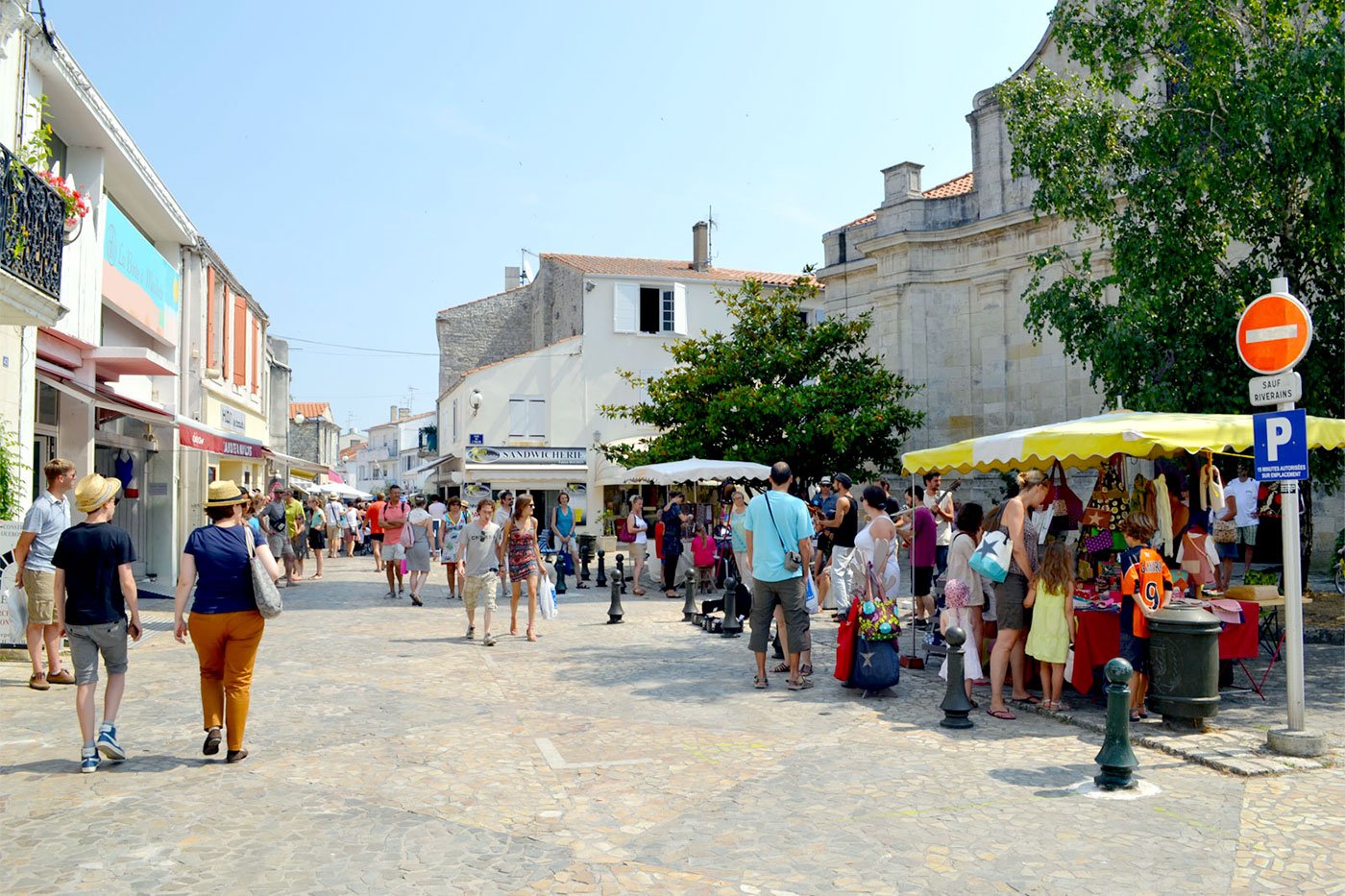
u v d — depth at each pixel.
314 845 4.88
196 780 5.98
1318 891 4.30
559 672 9.75
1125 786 5.74
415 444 72.62
